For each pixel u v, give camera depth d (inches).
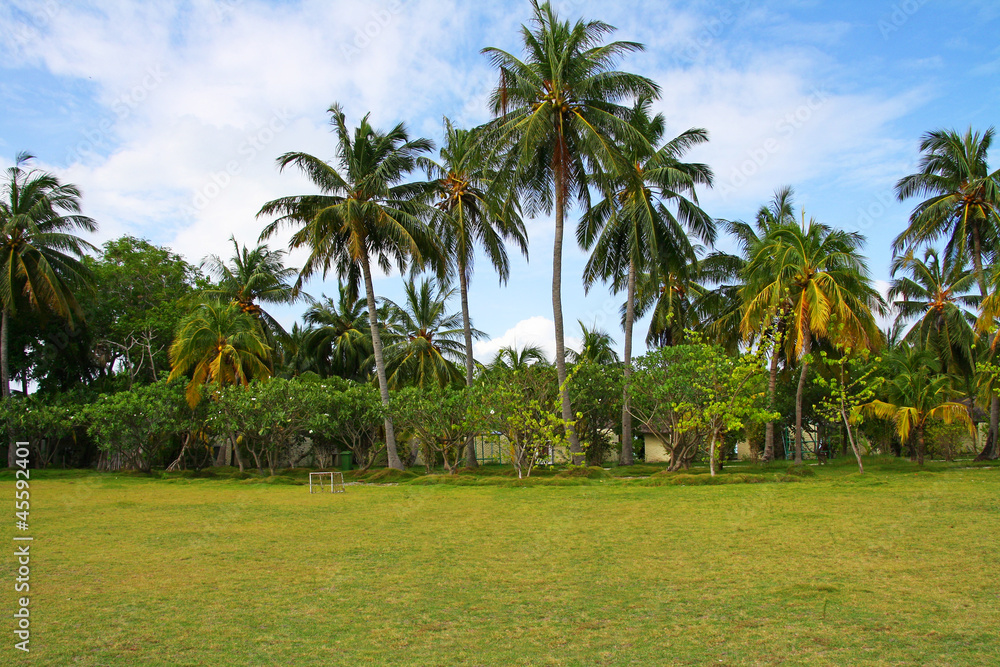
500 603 287.1
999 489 665.0
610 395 1115.9
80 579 335.3
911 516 494.0
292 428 1119.6
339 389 1321.4
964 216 1157.1
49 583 327.3
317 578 334.6
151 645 238.1
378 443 1253.1
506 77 964.0
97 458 1471.5
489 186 1097.4
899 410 1015.0
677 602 283.3
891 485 732.7
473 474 1035.9
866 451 1498.5
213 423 1104.8
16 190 1222.3
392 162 1098.1
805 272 1008.2
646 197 1131.9
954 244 1228.5
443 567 356.5
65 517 568.7
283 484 975.0
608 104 984.9
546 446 957.2
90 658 225.6
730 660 216.8
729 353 1338.6
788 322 1019.9
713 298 1381.6
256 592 308.7
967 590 290.0
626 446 1179.9
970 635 234.5
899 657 215.6
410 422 1021.8
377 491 817.5
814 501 600.4
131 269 1475.1
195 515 580.1
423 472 1152.2
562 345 986.1
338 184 1088.2
